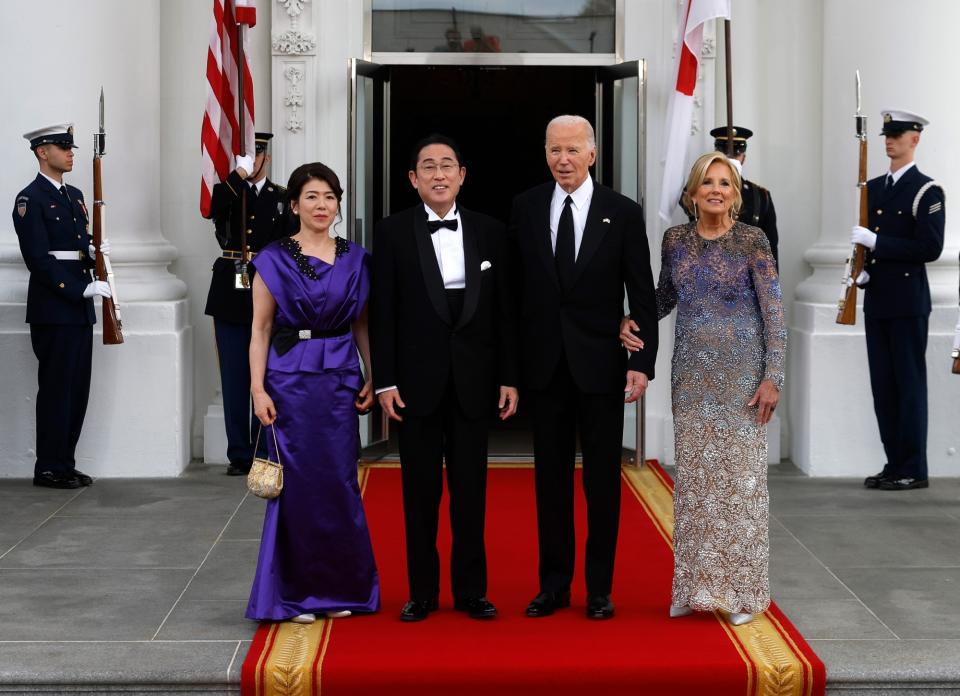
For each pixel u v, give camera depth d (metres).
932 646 6.53
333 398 6.78
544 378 6.80
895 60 10.70
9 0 10.43
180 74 11.42
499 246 6.86
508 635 6.59
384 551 8.44
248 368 10.80
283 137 11.32
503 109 17.42
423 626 6.75
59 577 7.76
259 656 6.27
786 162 11.57
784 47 11.52
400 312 6.82
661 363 11.44
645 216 11.37
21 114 10.49
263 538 6.84
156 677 6.14
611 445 6.85
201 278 11.49
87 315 10.17
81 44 10.52
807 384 10.82
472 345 6.77
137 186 10.91
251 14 10.22
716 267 6.81
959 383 10.70
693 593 6.82
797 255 11.60
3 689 6.10
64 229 10.05
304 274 6.75
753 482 6.80
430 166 6.72
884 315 10.05
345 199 11.34
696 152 11.30
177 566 8.02
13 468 10.65
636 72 10.85
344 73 11.34
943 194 9.94
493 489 10.38
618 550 8.40
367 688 6.10
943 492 10.15
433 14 11.46
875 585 7.62
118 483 10.46
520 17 11.50
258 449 6.84
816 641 6.61
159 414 10.69
